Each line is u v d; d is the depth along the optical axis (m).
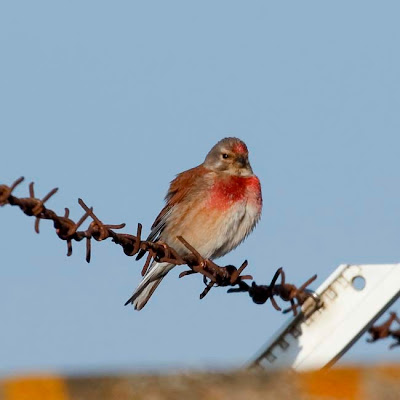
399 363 5.28
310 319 9.06
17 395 4.83
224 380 5.11
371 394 5.20
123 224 9.05
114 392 4.96
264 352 9.08
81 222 8.72
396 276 8.96
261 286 9.87
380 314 9.04
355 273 9.05
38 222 8.22
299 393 5.14
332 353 8.95
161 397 5.01
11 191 7.85
